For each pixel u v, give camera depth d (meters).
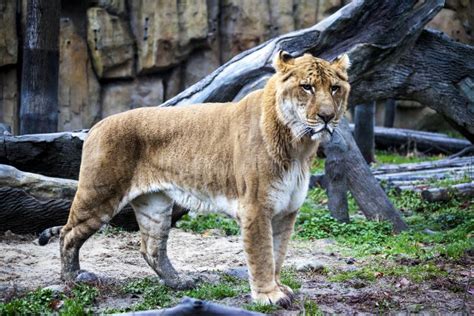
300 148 7.85
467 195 15.72
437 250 11.22
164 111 8.90
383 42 13.59
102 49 22.53
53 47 17.16
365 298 8.45
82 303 8.23
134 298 8.67
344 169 13.70
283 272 9.88
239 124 8.14
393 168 19.05
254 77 13.16
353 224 13.45
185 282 9.07
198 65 24.00
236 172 8.02
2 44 21.08
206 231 13.25
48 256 10.82
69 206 12.19
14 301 8.13
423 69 14.48
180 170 8.57
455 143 23.62
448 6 25.36
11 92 21.58
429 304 8.34
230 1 24.06
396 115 26.77
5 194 11.83
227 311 6.62
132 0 22.97
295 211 8.22
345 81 7.99
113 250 11.39
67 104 22.45
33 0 16.86
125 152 8.85
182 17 23.30
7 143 12.96
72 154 13.16
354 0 13.54
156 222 9.09
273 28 24.33
